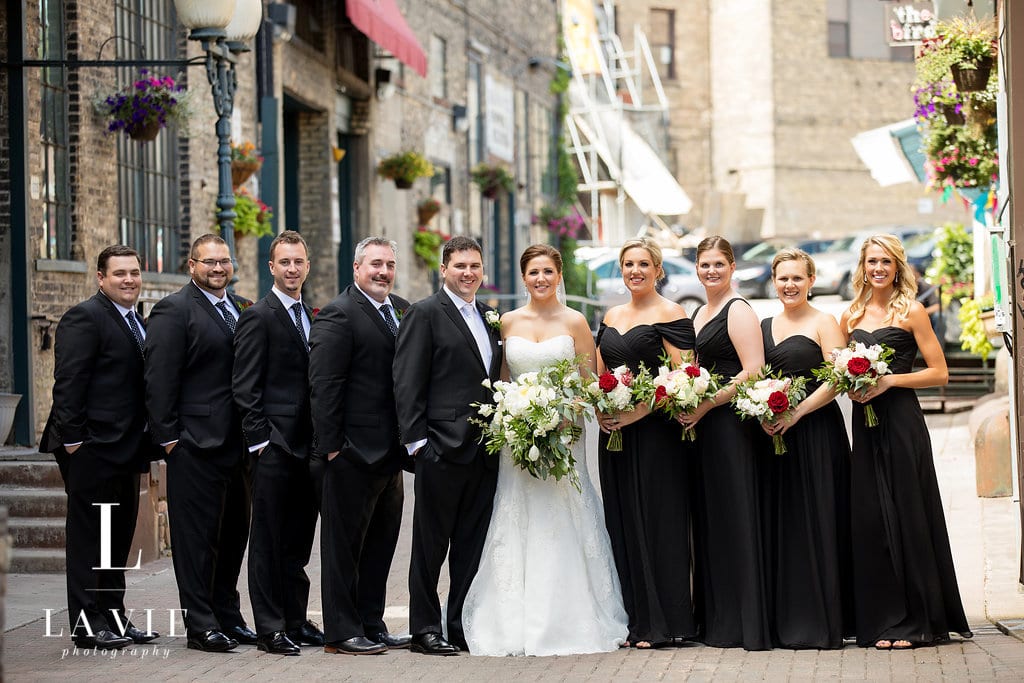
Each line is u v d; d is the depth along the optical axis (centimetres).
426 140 3416
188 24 1678
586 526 1117
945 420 2569
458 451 1078
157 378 1094
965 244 2806
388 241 1114
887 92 6612
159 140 2080
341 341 1075
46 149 1764
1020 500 1194
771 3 6456
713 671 981
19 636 1150
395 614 1265
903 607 1068
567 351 1114
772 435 1080
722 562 1089
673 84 6688
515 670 1006
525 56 4419
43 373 1736
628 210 6062
